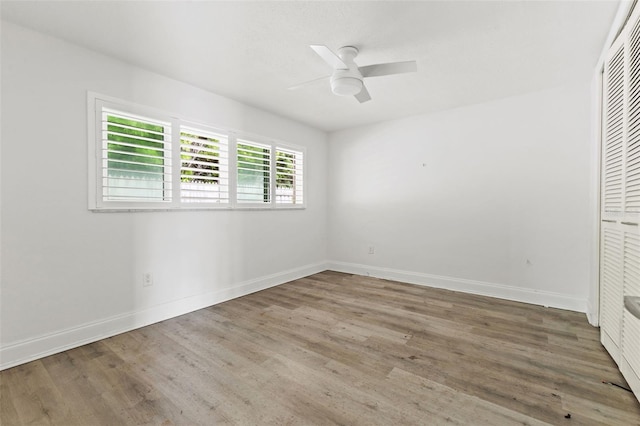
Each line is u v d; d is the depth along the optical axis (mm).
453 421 1483
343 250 4867
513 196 3383
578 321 2744
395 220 4297
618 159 1980
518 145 3342
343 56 2373
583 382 1796
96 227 2432
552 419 1489
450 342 2340
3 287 2004
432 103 3590
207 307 3180
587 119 2975
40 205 2152
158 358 2115
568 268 3090
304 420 1501
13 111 2039
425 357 2111
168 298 2895
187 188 3064
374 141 4480
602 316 2289
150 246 2771
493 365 1998
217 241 3332
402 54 2453
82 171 2352
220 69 2736
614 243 2033
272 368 1979
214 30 2133
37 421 1504
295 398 1673
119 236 2568
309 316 2906
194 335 2492
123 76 2578
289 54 2473
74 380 1851
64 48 2256
